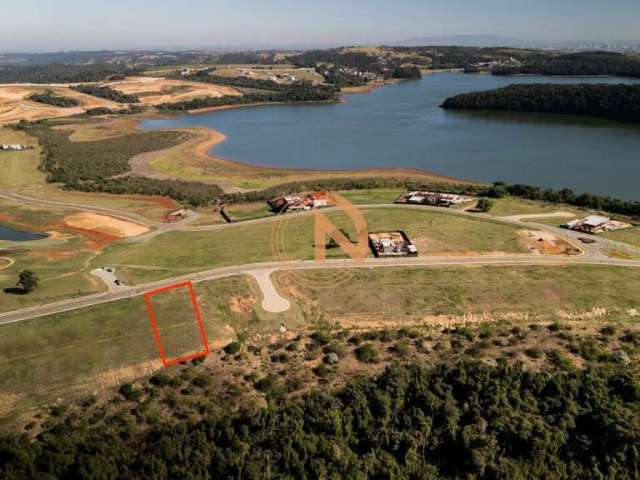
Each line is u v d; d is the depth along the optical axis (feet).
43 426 170.19
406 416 162.61
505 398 168.14
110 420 171.83
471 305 240.53
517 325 225.56
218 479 145.69
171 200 424.87
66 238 341.62
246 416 166.40
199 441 154.40
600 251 294.46
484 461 145.69
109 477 143.84
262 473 144.05
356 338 215.10
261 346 212.84
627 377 177.37
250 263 286.66
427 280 263.08
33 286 253.85
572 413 161.99
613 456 146.82
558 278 263.49
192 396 182.80
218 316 233.76
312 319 231.91
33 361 201.36
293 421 160.35
